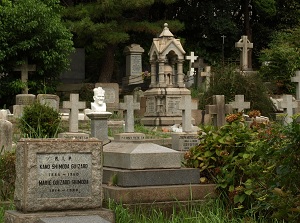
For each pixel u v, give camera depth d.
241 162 9.26
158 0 35.50
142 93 30.17
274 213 8.01
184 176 9.65
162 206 9.18
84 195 8.05
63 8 32.25
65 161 7.99
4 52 27.61
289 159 7.57
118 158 9.89
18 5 27.92
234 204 9.19
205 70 33.28
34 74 29.56
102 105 18.55
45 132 17.11
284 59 31.70
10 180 10.30
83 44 36.56
